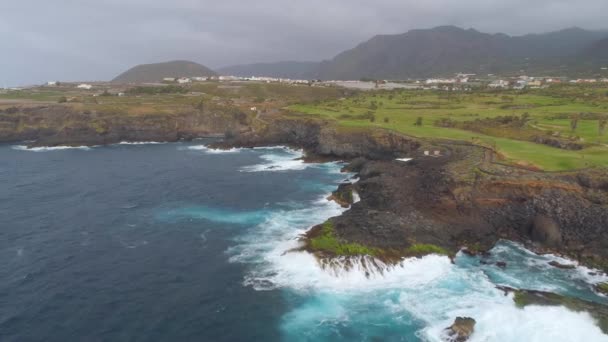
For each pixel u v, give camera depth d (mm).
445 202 54719
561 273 41188
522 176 55250
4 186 76500
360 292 37844
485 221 51562
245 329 33250
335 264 40562
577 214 49156
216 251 47344
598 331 31078
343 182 76125
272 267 42750
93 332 33219
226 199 67375
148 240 50969
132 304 37094
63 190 73875
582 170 55062
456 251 45156
